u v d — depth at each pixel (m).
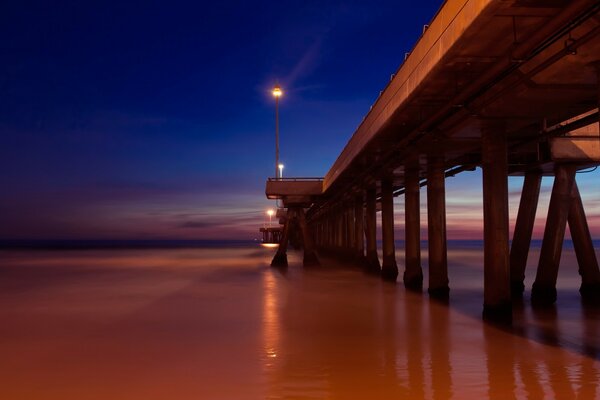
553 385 7.97
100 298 19.64
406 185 23.23
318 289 22.23
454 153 19.19
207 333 12.41
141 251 80.62
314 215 67.56
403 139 18.05
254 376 8.65
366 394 7.64
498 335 11.95
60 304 17.97
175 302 18.23
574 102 12.42
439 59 11.40
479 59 11.03
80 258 55.53
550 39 9.26
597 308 16.05
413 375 8.60
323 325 13.39
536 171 19.55
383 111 17.53
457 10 10.27
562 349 10.48
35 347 11.06
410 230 23.02
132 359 9.91
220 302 18.14
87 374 8.88
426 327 13.02
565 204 17.66
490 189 13.97
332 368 9.09
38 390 8.03
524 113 13.27
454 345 10.90
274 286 23.62
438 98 14.07
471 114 13.37
